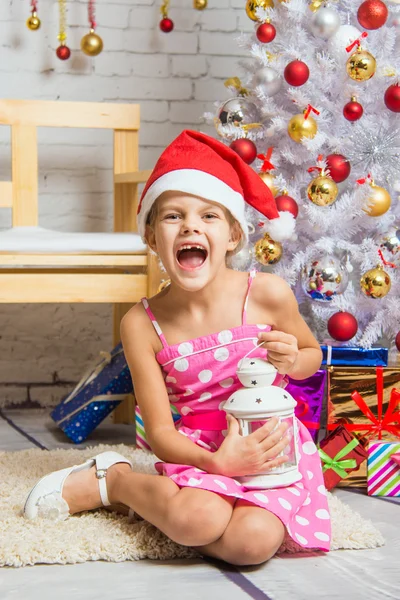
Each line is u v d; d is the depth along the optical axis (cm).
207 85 236
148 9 232
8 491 133
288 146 179
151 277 177
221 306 123
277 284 126
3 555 104
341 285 169
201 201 115
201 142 121
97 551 106
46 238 175
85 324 232
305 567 104
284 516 104
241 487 108
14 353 228
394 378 149
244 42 190
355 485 146
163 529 105
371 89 176
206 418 121
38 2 226
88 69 230
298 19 177
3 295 173
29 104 213
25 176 214
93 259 174
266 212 126
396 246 170
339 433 145
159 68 233
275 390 111
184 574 101
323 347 155
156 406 117
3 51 225
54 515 117
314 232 180
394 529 121
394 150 173
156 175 118
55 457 160
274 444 108
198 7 229
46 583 98
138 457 161
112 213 233
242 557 101
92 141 232
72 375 232
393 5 180
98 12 229
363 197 167
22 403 229
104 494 118
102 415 186
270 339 112
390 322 173
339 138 173
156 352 123
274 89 177
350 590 96
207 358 120
